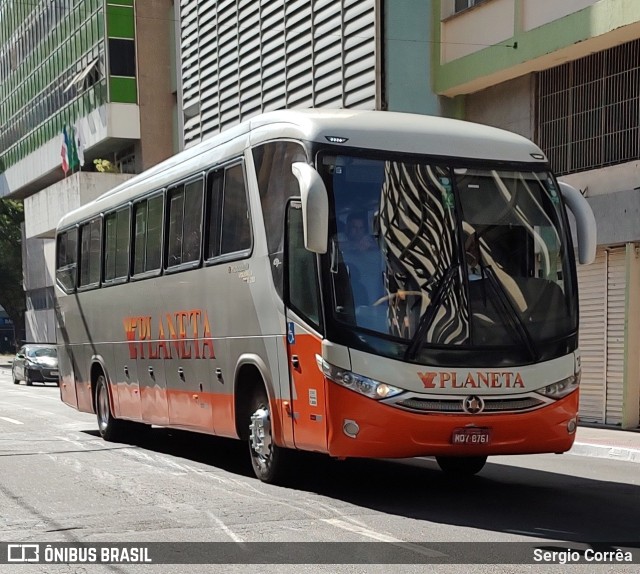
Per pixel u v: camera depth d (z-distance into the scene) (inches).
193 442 600.4
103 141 1679.4
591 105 664.4
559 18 649.6
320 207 330.3
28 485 416.8
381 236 345.7
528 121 716.0
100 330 619.2
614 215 634.2
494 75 719.1
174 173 497.7
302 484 408.8
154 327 522.6
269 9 934.4
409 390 331.9
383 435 331.0
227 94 1029.2
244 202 412.2
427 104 780.6
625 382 637.9
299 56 883.4
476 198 360.2
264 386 403.9
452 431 334.6
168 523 328.2
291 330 365.1
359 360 334.0
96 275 627.8
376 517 333.4
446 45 772.6
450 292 343.6
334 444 337.7
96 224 631.2
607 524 320.8
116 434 609.6
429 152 362.3
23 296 2623.0
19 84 2229.3
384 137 360.5
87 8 1718.8
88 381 648.4
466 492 389.7
